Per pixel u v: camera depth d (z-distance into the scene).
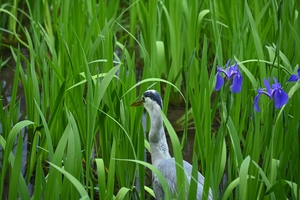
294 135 7.27
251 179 6.88
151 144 7.82
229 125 7.02
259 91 5.81
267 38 10.16
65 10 10.44
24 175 9.16
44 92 9.51
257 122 7.04
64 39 10.04
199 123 6.91
